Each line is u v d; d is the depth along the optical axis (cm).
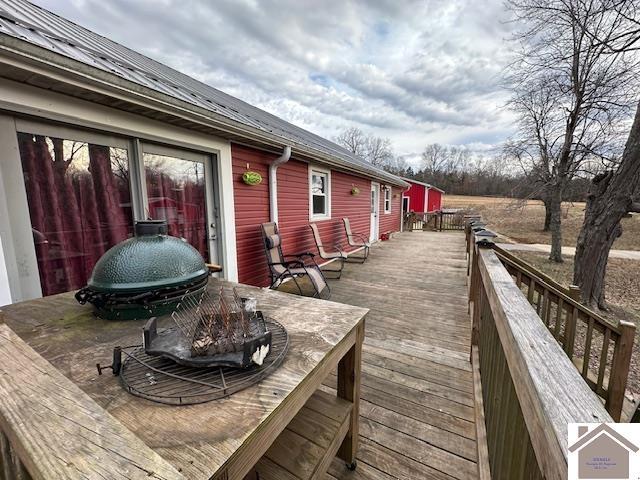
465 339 291
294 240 530
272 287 420
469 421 183
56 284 221
